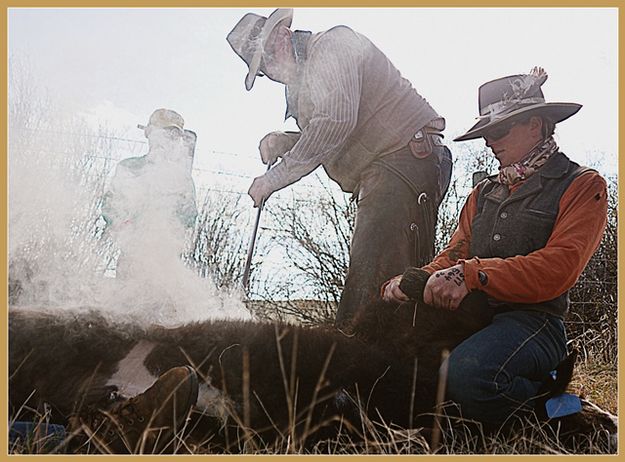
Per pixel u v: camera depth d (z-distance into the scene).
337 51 4.09
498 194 3.54
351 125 4.04
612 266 6.14
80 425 2.63
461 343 3.11
